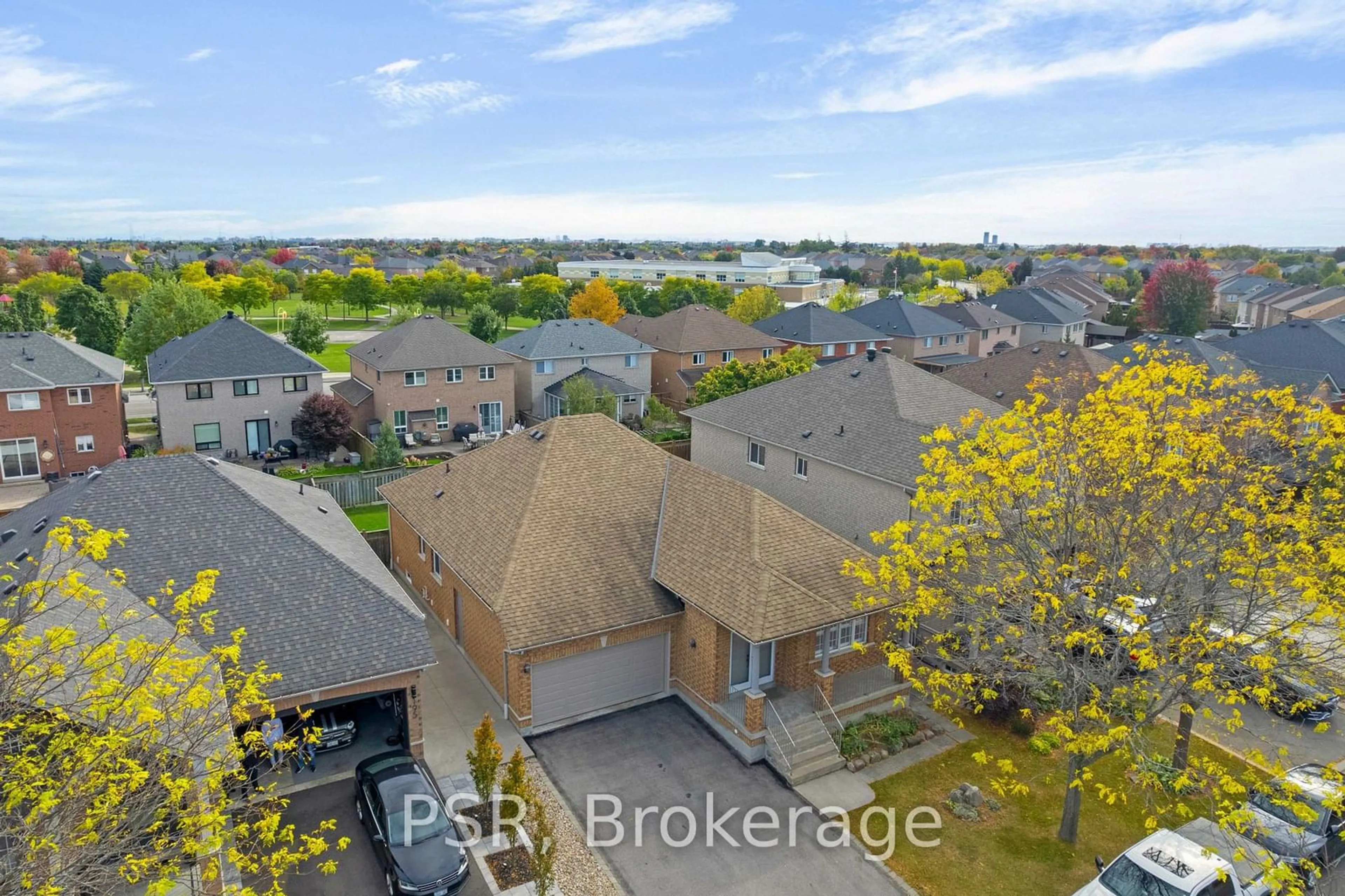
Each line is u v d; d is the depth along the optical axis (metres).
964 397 31.53
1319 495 15.75
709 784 18.86
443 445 52.94
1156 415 16.17
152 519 20.03
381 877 15.79
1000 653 19.16
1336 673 14.77
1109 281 159.88
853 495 27.58
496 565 22.14
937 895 15.55
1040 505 16.80
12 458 41.44
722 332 68.56
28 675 10.87
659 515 24.86
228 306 106.62
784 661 21.83
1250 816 12.44
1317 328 53.56
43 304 97.69
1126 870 15.01
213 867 11.07
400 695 19.77
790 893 15.57
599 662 21.58
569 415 48.62
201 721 11.88
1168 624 15.13
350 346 93.75
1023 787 15.92
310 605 19.16
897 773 19.45
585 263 183.88
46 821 9.73
